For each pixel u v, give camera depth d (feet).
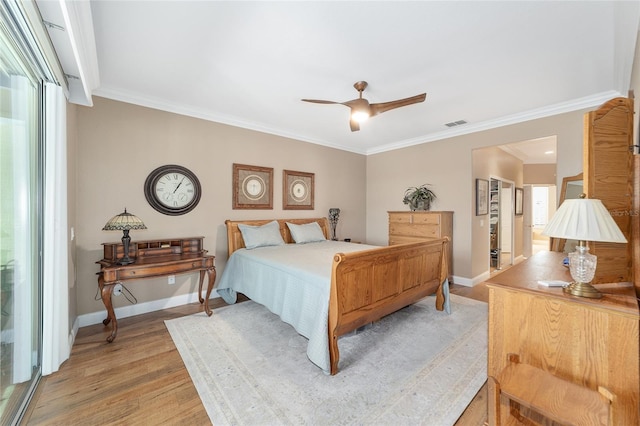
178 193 11.25
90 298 9.42
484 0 5.60
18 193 5.44
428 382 6.29
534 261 7.17
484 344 8.04
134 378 6.39
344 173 18.04
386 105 8.45
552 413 3.42
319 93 10.06
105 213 9.69
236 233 12.50
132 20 6.19
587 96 10.30
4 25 4.38
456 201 14.78
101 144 9.62
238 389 6.03
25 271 5.74
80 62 6.27
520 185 21.63
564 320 4.20
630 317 3.64
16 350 5.46
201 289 11.19
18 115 5.37
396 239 16.06
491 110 11.74
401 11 5.91
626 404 3.71
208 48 7.32
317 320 6.86
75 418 5.17
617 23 6.18
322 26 6.42
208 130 12.16
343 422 5.11
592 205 4.13
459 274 14.76
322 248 12.07
